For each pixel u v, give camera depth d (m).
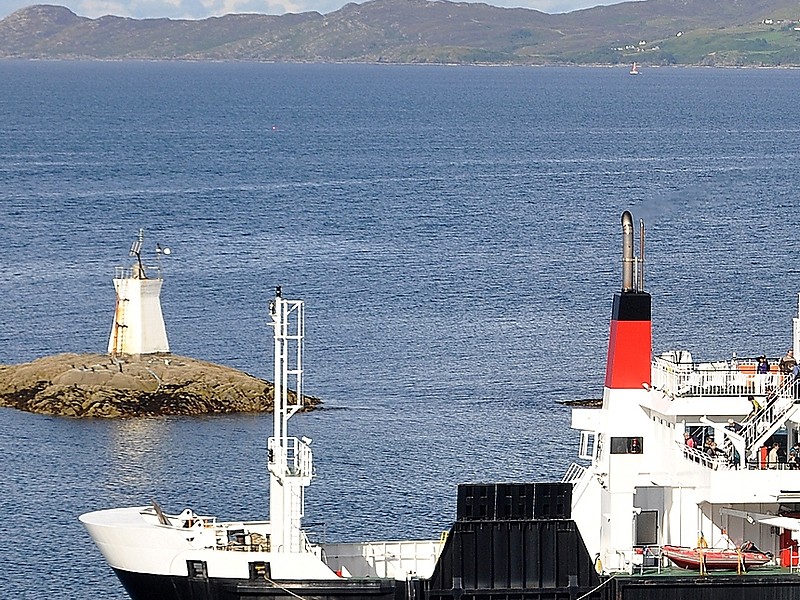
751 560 198.00
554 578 195.88
